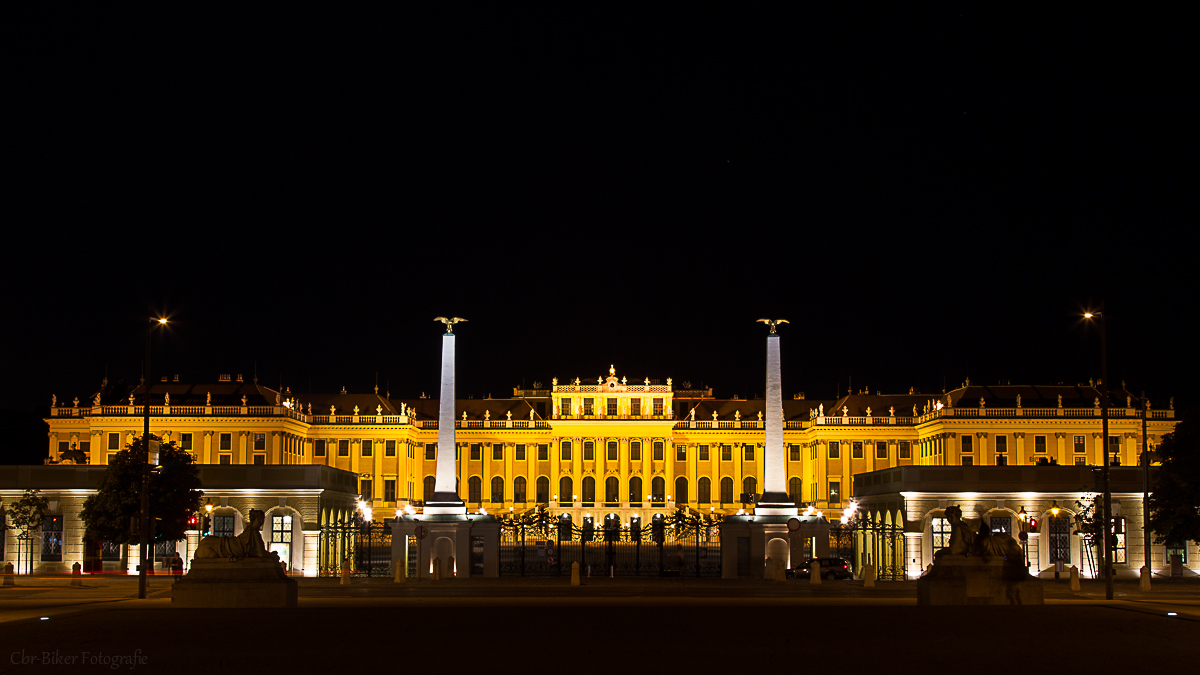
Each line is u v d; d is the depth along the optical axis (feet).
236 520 274.57
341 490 301.43
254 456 531.50
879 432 577.43
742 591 211.41
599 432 605.31
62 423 543.39
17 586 226.38
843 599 181.27
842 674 97.96
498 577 256.93
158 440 261.44
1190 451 245.45
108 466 262.88
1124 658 106.73
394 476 574.56
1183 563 265.34
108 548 275.59
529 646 114.42
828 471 577.84
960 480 269.23
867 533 299.58
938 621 135.64
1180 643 116.37
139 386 552.82
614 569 285.84
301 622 134.10
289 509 273.75
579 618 141.90
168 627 128.47
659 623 135.64
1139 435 527.81
